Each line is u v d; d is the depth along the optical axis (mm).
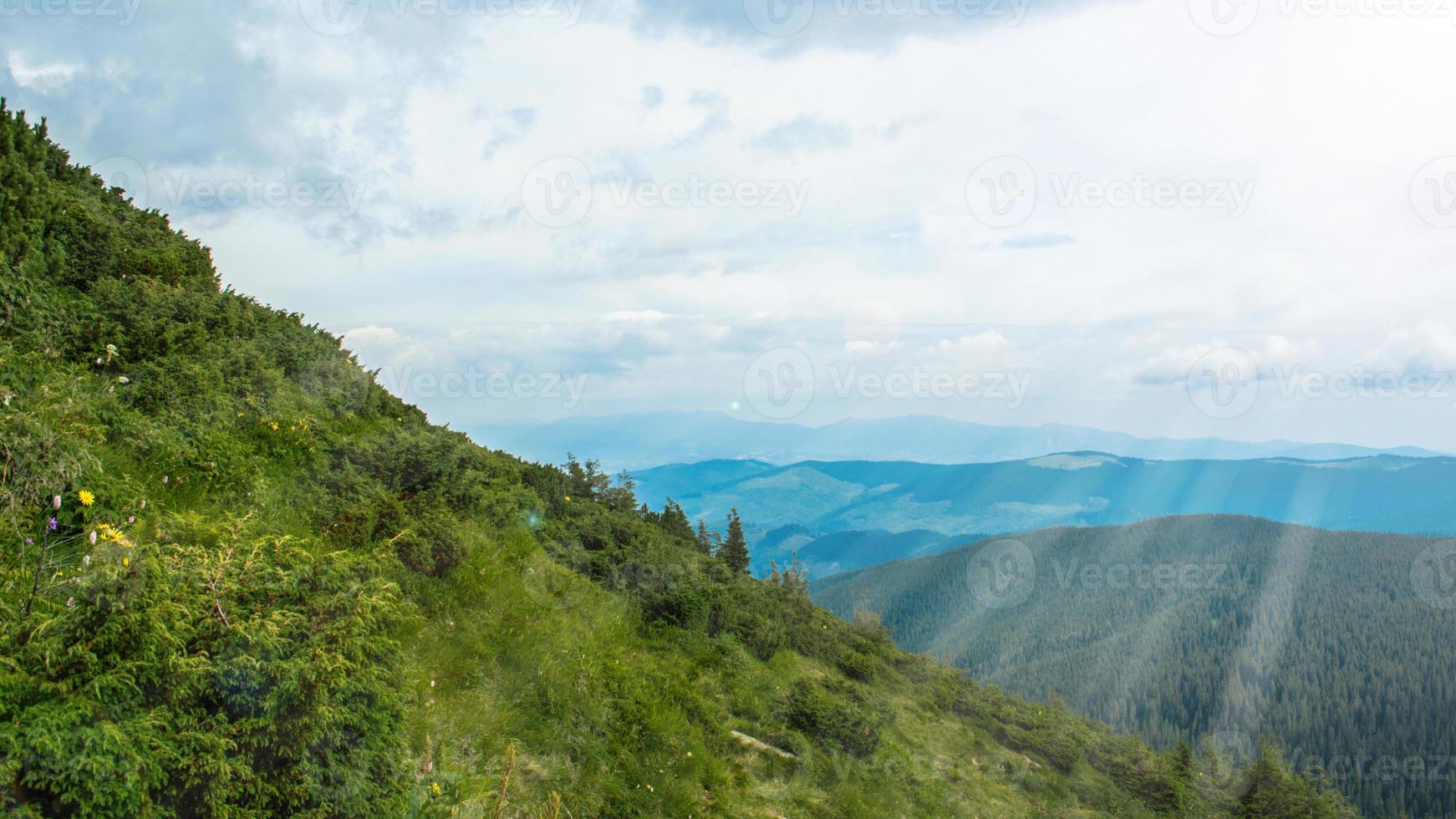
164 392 10711
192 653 4516
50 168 16906
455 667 8438
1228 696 183625
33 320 10195
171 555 5289
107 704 3928
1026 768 16797
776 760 10719
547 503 17141
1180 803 19016
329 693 4824
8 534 5574
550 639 9961
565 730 8648
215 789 4086
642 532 17922
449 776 6098
